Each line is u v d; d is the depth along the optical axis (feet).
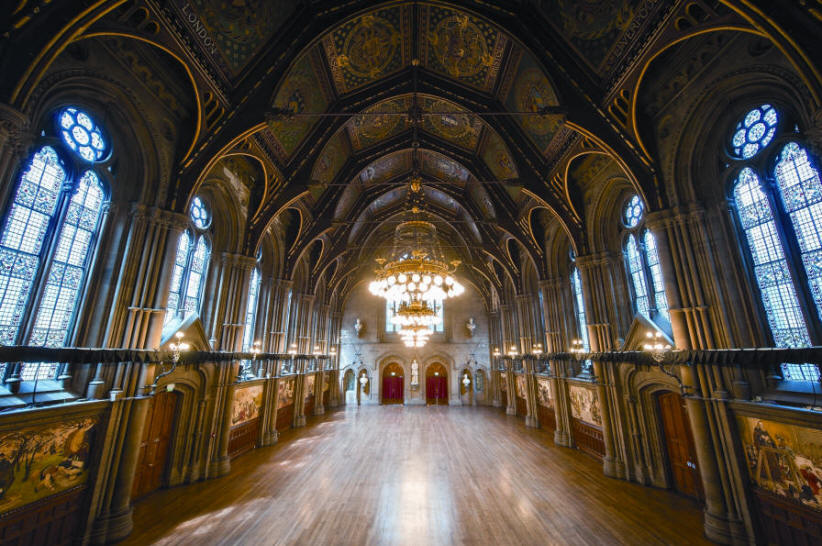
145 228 28.63
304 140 47.21
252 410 50.90
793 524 21.53
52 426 21.50
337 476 38.99
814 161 21.98
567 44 34.19
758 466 23.90
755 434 24.06
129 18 23.48
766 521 23.31
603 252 43.04
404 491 34.53
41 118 21.98
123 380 26.76
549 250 58.34
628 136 31.96
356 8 36.19
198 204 39.27
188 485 35.96
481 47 42.73
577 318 53.98
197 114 31.04
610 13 29.35
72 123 24.40
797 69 18.31
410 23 43.14
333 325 100.78
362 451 49.75
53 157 23.22
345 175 62.18
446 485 36.27
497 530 26.53
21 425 19.47
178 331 32.32
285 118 34.40
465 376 101.24
